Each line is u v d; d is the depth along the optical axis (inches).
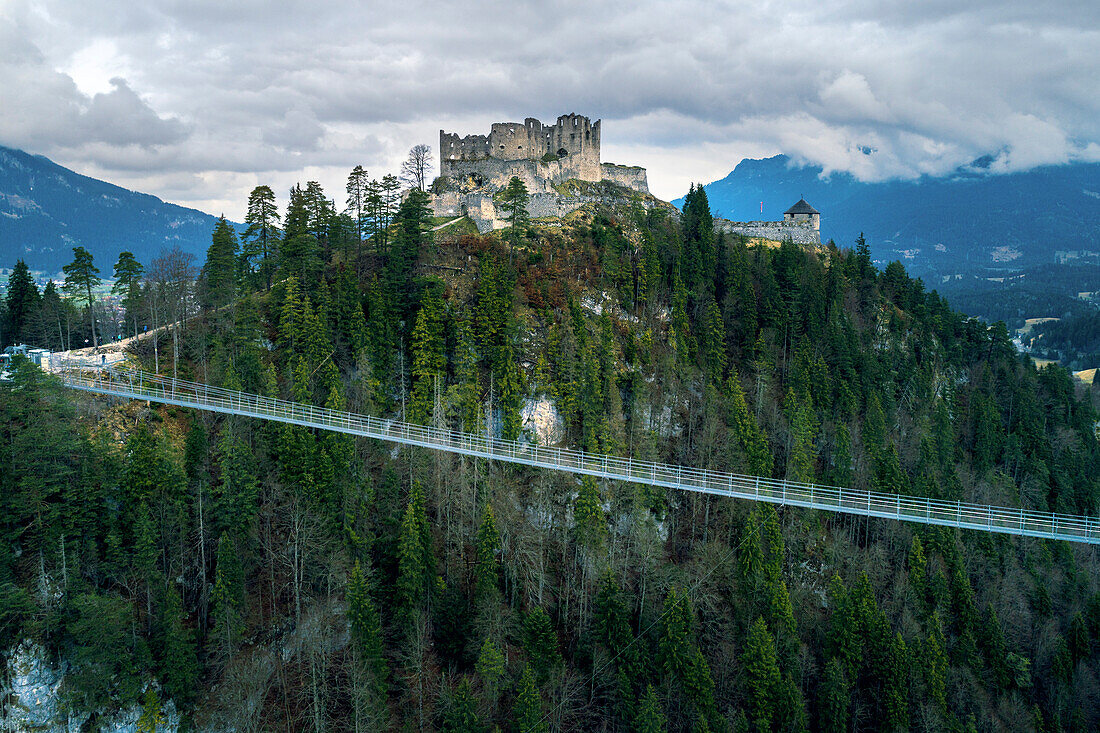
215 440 3154.5
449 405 3627.0
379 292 3870.6
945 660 3105.3
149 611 2554.1
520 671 2827.3
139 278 3811.5
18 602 2305.6
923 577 3540.8
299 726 2541.8
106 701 2389.3
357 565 2704.2
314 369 3513.8
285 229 4340.6
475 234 4884.4
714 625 3184.1
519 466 3617.1
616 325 4468.5
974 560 3796.8
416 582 2822.3
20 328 4094.5
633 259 5068.9
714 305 4667.8
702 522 3747.5
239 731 2444.6
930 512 3127.5
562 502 3560.5
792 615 3161.9
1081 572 4010.8
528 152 6131.9
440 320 3878.0
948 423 4702.3
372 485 3169.3
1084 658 3442.4
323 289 3823.8
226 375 3282.5
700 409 4227.4
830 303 5413.4
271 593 2832.2
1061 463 4849.9
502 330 3909.9
